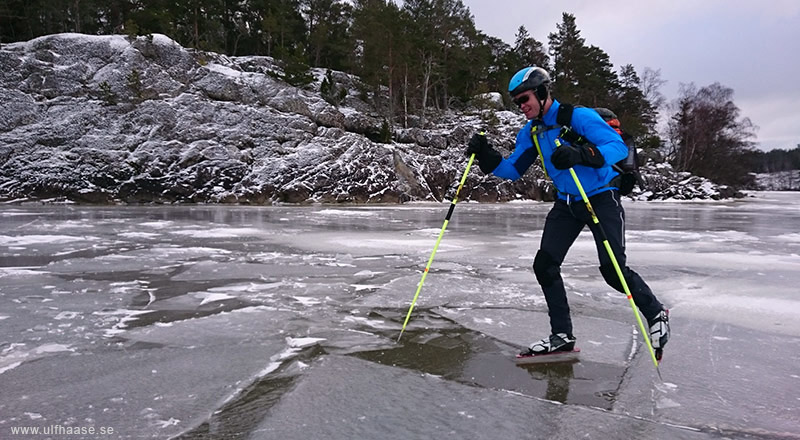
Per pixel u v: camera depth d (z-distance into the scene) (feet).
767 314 11.28
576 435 5.51
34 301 11.96
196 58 89.66
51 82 75.36
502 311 11.41
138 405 6.24
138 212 48.52
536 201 95.45
